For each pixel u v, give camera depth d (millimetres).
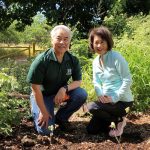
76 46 3787
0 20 7531
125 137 2215
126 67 2145
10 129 2123
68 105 2293
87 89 2812
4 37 13727
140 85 2773
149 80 2820
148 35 3957
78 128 2375
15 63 4250
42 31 5770
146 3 5938
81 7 6758
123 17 4934
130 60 2861
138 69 2818
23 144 2051
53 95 2291
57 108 2584
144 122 2484
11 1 7230
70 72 2244
